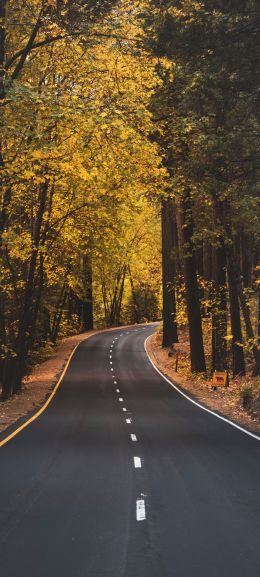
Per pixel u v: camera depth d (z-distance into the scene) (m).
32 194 27.81
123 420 20.22
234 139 18.92
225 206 28.20
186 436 16.36
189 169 20.88
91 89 19.84
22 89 15.03
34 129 16.20
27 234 29.08
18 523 7.44
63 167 16.73
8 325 35.84
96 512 8.02
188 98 19.84
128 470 11.33
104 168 17.75
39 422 19.38
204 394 30.25
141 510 8.14
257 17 18.16
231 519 7.67
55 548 6.39
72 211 27.56
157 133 25.78
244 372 33.06
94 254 33.19
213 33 17.72
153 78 19.56
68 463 12.05
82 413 22.39
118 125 15.66
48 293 43.22
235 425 18.98
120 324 97.19
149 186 22.50
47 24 18.73
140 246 70.50
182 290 38.84
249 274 37.81
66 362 48.44
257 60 17.95
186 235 34.06
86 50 19.08
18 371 30.11
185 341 53.44
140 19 19.08
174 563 5.88
